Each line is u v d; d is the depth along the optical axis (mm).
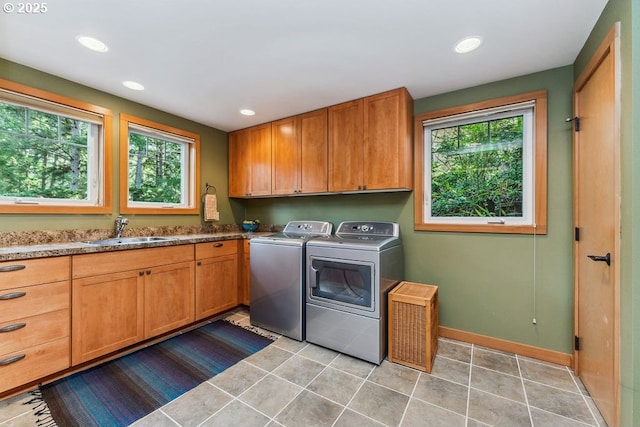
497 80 2268
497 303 2289
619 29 1292
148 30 1646
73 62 2006
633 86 1198
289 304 2502
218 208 3596
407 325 2029
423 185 2617
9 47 1816
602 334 1512
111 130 2551
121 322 2129
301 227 3252
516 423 1470
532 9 1467
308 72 2152
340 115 2732
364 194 2959
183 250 2578
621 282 1293
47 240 2164
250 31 1660
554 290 2086
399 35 1697
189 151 3314
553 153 2084
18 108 2105
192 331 2629
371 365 2051
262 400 1651
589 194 1701
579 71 1874
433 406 1601
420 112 2609
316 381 1845
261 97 2613
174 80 2283
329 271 2338
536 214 2139
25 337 1672
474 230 2373
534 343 2150
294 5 1446
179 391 1732
